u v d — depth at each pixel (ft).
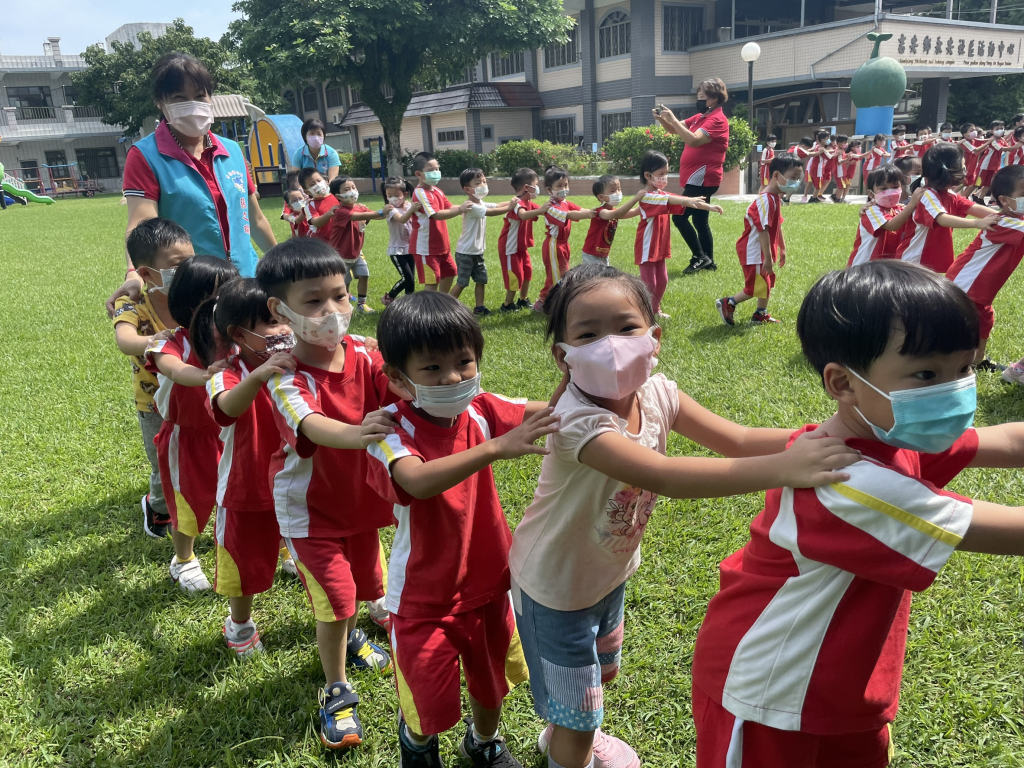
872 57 58.65
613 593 6.40
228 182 11.64
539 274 31.07
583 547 5.75
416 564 6.20
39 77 137.69
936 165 17.83
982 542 4.03
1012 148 50.34
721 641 5.01
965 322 3.88
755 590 4.81
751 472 4.50
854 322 4.02
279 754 7.34
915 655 8.07
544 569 5.87
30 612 9.68
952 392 3.98
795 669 4.58
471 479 6.33
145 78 117.91
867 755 5.00
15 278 34.71
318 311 6.97
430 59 84.48
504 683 6.75
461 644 6.35
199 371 7.89
